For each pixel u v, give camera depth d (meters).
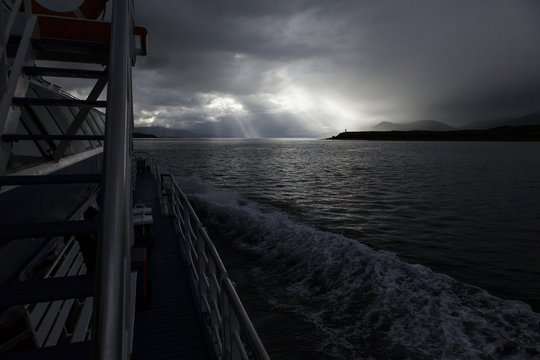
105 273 0.68
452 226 17.81
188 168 49.03
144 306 3.65
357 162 65.56
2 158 2.04
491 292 9.59
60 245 3.88
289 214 18.88
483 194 28.66
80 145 6.40
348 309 7.73
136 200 10.60
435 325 7.07
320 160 71.19
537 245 14.59
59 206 4.38
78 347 1.26
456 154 95.62
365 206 22.69
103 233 0.72
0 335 2.30
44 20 2.64
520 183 35.91
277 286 8.91
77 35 2.74
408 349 6.34
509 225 18.28
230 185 31.48
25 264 3.06
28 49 2.50
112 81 0.92
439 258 12.65
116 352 0.63
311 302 8.08
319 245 11.77
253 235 13.25
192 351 2.96
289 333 6.96
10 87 2.08
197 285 4.14
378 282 8.92
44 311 2.73
